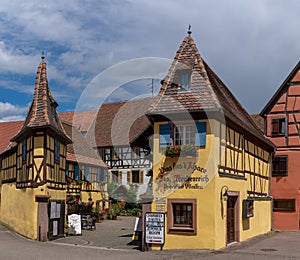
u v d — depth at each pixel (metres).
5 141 32.41
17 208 21.95
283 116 25.92
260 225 22.39
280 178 25.45
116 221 29.88
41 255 14.52
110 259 13.80
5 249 15.75
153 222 15.84
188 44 17.59
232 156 17.75
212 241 15.41
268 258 14.65
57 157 20.95
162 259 13.88
